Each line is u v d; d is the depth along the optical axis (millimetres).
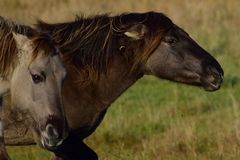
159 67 12797
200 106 19297
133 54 12766
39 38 10742
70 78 12656
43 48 10711
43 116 10641
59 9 32031
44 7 32969
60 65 10781
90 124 12852
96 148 16281
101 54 12711
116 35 12727
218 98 20391
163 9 31797
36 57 10672
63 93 12594
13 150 16078
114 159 15414
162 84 22047
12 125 12242
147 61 12797
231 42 26516
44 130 10633
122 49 12742
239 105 19391
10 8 32812
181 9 31500
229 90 20984
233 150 15484
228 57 25094
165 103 20031
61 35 12766
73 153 12742
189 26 28172
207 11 30750
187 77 12812
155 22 12711
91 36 12742
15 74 10844
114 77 12789
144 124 17812
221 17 30297
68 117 12641
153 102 20172
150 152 15664
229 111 18750
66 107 12633
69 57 12688
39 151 15969
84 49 12727
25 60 10742
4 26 10906
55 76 10711
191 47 12812
